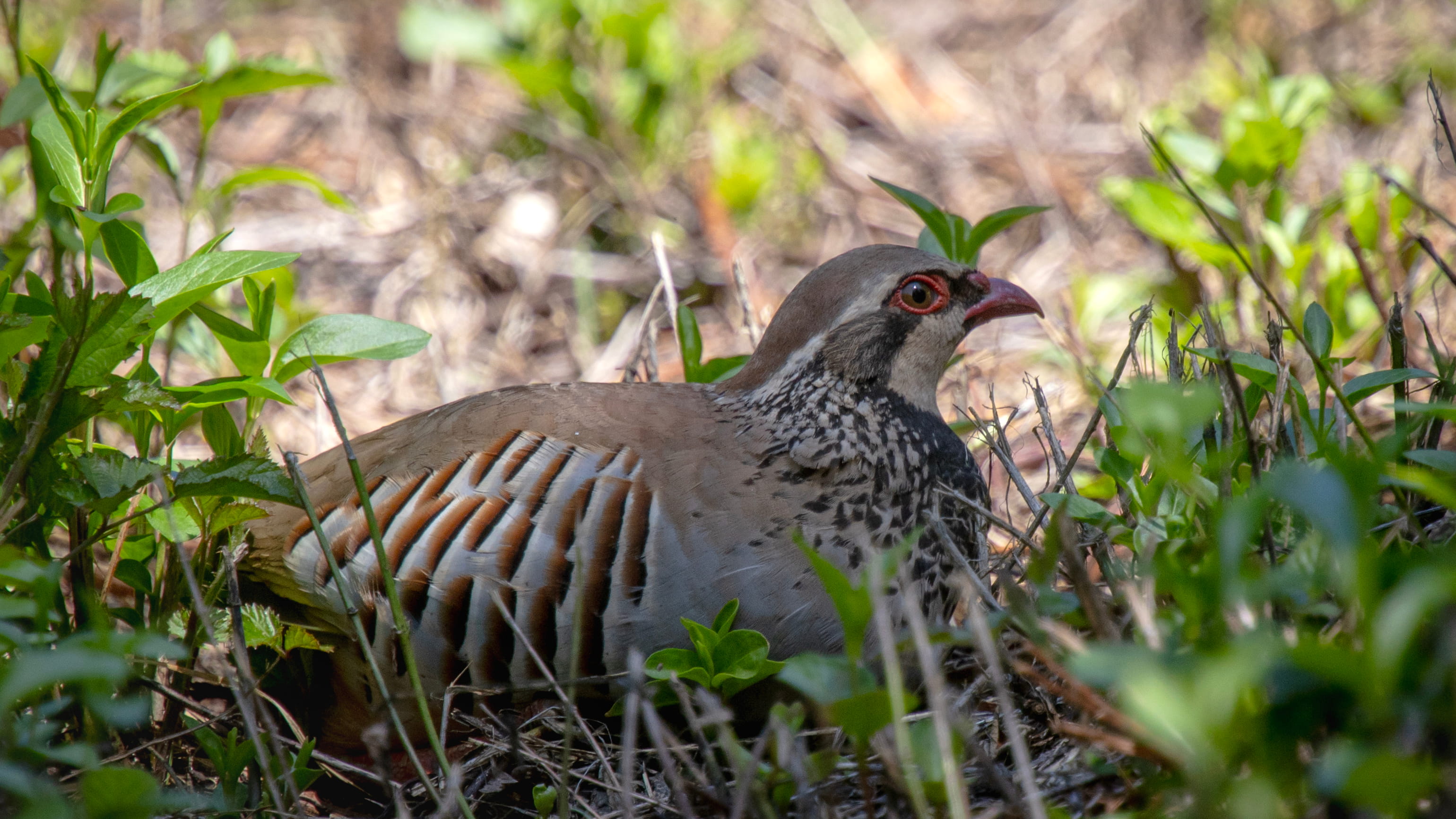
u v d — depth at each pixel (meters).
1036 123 16.61
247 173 9.52
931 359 8.46
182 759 7.52
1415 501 6.98
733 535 7.62
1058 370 12.05
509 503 7.57
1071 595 5.79
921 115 16.92
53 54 13.41
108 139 7.71
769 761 6.51
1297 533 6.50
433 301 13.73
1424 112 14.23
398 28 17.61
